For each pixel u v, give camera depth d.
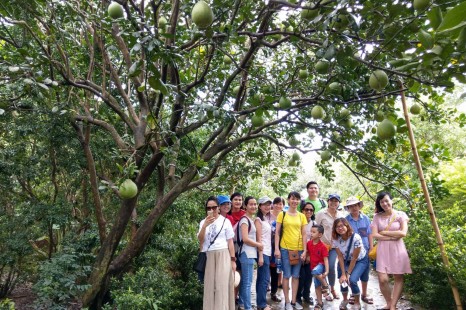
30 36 4.86
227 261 4.36
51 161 5.70
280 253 5.12
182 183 5.04
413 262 5.55
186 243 5.99
